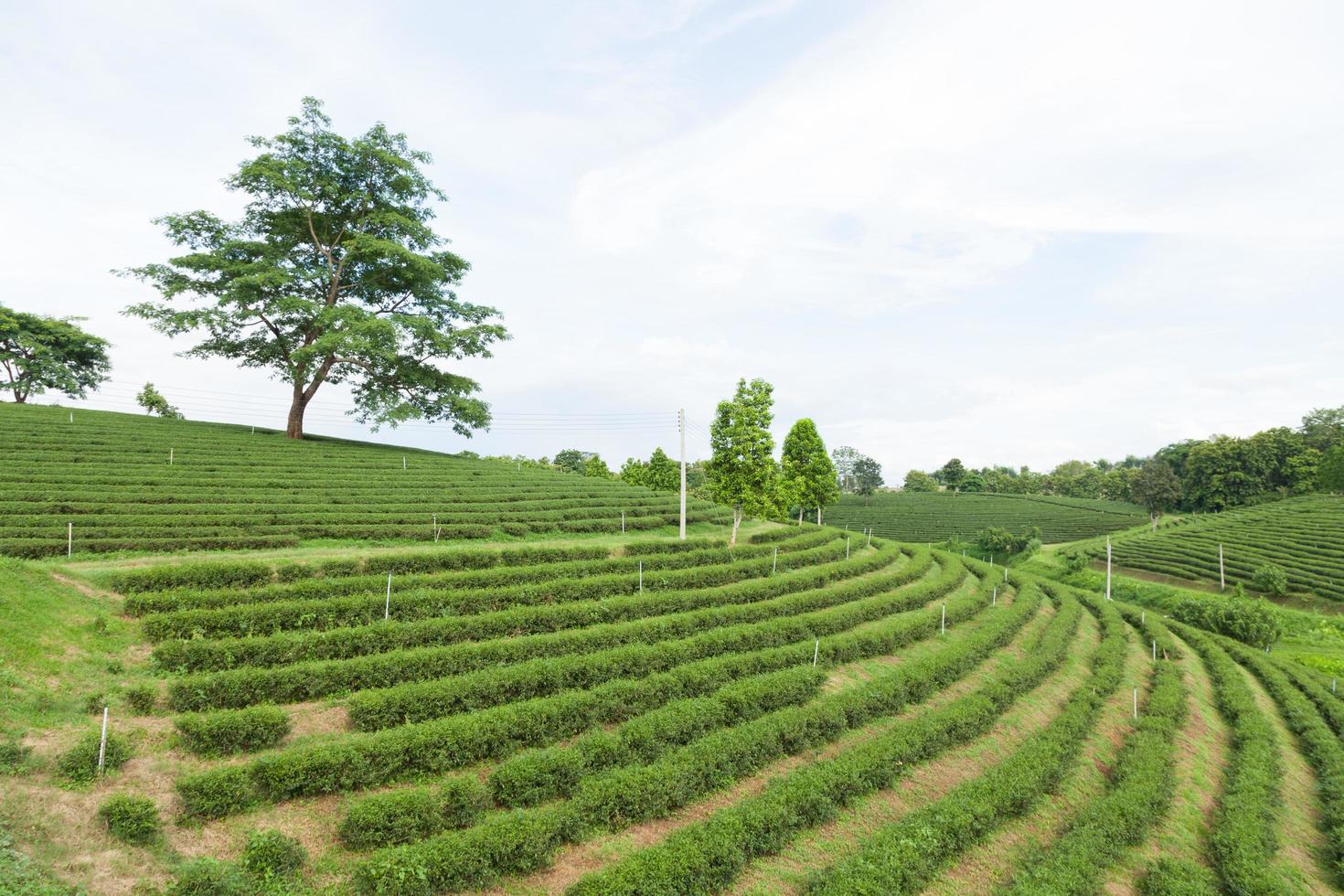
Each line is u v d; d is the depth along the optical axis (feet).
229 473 120.67
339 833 38.73
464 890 36.24
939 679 75.56
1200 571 191.31
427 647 63.26
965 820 46.24
